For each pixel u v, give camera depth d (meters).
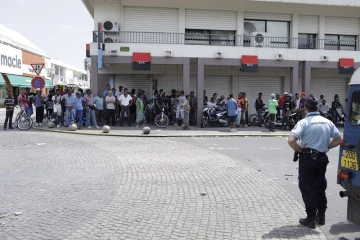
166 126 17.94
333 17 23.00
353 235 4.66
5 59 36.66
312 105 4.88
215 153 10.88
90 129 16.69
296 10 22.30
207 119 18.70
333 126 4.80
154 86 22.08
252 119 22.59
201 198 6.23
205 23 21.58
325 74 23.75
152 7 21.02
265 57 19.83
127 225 4.89
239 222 5.09
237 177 7.81
